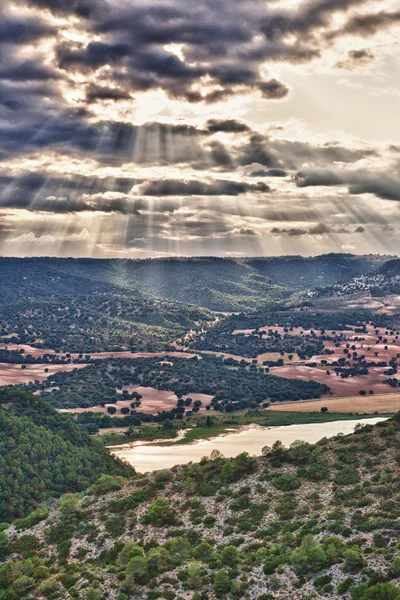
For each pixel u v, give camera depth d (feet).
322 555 257.75
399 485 315.37
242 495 342.03
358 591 230.07
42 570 306.96
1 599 285.23
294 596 243.81
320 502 319.06
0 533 354.95
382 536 269.64
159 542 316.81
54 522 362.53
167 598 263.70
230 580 264.31
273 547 280.31
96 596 269.85
